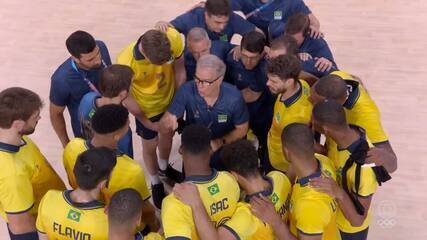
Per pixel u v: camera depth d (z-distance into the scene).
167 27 4.21
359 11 7.00
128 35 6.64
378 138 3.55
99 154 2.76
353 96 3.53
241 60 4.09
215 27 4.33
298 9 5.01
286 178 3.06
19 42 6.48
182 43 4.20
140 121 4.24
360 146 3.03
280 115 3.70
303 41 4.41
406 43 6.43
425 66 6.08
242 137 3.98
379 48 6.37
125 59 4.06
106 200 3.05
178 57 4.21
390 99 5.66
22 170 2.96
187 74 4.42
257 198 2.85
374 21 6.81
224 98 3.76
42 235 2.88
